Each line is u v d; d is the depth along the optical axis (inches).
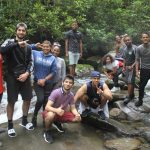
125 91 243.8
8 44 150.9
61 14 346.3
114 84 251.0
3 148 149.0
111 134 169.8
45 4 349.1
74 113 161.6
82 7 360.8
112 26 402.6
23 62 155.3
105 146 156.0
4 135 160.7
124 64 217.9
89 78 298.5
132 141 159.9
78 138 163.2
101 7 394.0
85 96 176.1
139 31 409.4
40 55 169.2
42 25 320.5
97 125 175.9
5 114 190.5
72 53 266.4
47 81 169.6
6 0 319.0
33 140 156.9
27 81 160.2
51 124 160.2
